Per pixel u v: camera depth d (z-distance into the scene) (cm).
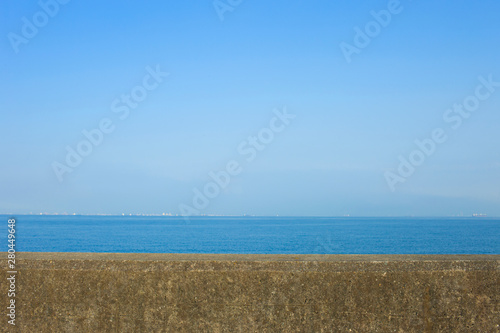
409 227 13325
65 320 268
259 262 266
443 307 256
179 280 265
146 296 266
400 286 258
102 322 266
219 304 262
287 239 7362
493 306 255
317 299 258
